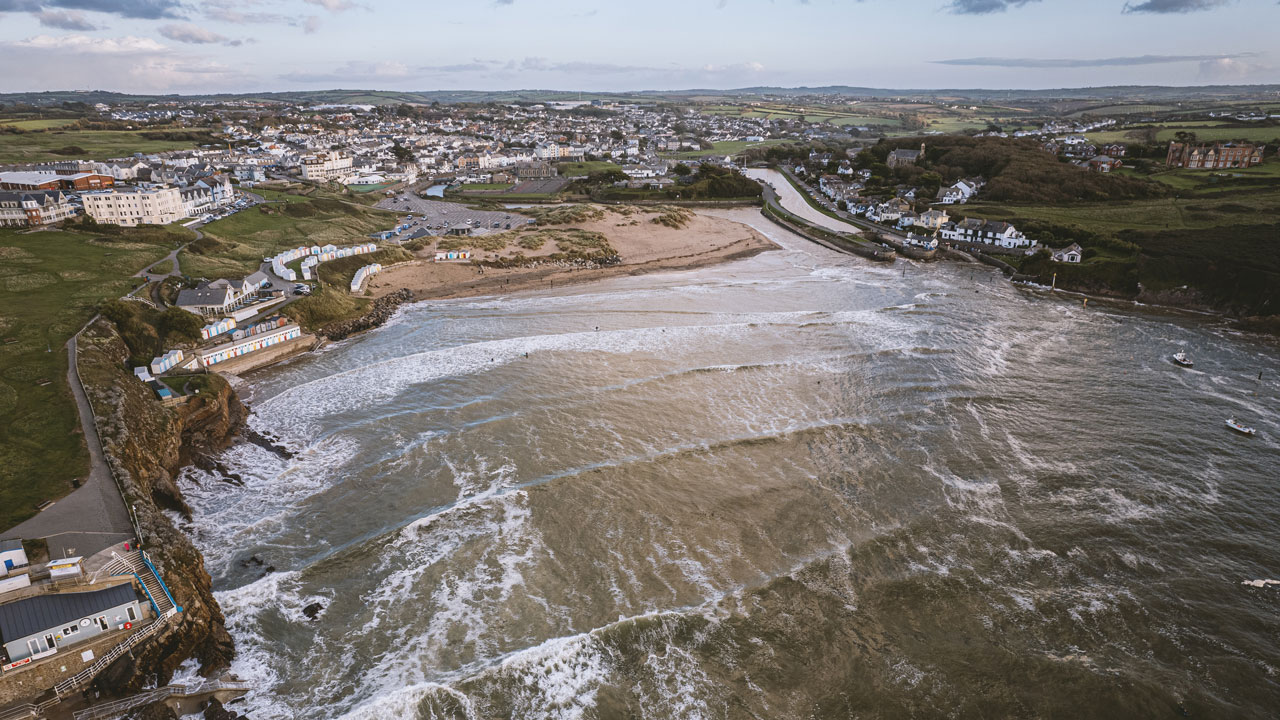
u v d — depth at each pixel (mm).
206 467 51250
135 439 47219
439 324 84750
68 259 86812
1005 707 31109
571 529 43062
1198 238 108875
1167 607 37062
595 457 51031
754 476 49094
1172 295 98125
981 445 53844
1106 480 49250
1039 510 45562
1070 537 42781
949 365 70125
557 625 35594
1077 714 30766
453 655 33844
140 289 79188
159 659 32094
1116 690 31844
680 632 35125
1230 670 33062
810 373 67188
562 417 57281
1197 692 31781
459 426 55906
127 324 66875
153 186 119875
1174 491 48000
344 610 36938
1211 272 97312
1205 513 45500
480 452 51844
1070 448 53750
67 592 31594
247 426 57438
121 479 41438
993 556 40969
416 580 39000
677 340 76750
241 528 43844
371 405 60625
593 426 55812
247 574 39719
